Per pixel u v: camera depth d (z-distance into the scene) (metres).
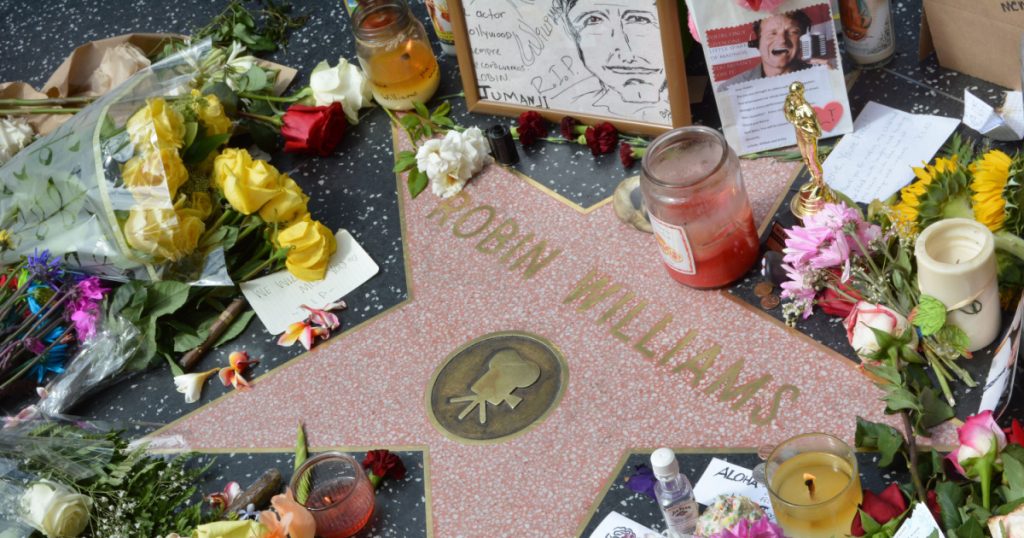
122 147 1.45
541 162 1.52
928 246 1.08
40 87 1.91
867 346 1.12
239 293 1.48
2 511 1.17
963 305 1.07
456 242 1.46
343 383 1.33
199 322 1.45
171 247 1.43
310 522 1.11
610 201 1.44
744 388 1.18
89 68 1.79
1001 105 1.35
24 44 2.03
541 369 1.27
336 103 1.63
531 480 1.17
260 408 1.33
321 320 1.40
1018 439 0.95
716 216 1.21
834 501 0.96
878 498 0.96
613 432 1.18
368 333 1.38
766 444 1.12
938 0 1.35
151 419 1.36
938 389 1.11
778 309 1.24
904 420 1.05
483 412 1.25
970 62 1.39
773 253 1.26
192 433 1.32
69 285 1.44
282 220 1.49
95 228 1.44
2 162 1.64
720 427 1.15
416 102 1.62
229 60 1.72
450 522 1.15
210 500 1.22
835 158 1.38
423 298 1.40
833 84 1.37
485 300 1.37
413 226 1.49
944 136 1.35
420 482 1.20
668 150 1.25
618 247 1.38
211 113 1.54
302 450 1.26
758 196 1.37
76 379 1.39
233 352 1.41
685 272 1.27
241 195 1.44
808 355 1.19
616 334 1.28
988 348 1.12
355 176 1.60
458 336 1.34
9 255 1.49
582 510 1.12
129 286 1.42
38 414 1.35
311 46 1.82
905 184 1.32
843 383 1.15
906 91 1.42
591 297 1.33
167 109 1.47
